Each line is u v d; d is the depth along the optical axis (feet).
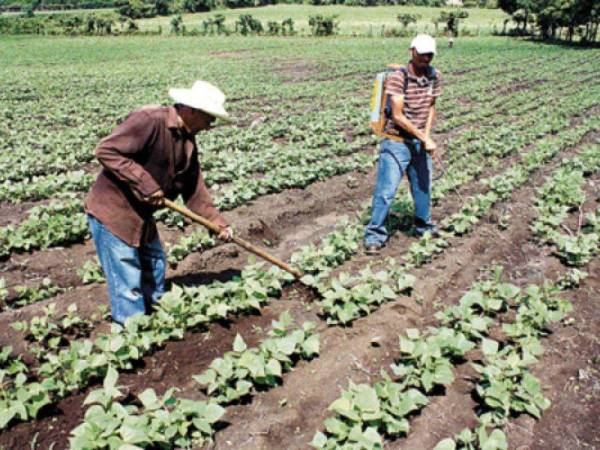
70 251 24.09
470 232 25.84
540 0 180.55
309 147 41.24
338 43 166.40
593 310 19.69
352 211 29.81
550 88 74.13
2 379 14.82
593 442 13.98
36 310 18.92
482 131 47.44
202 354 16.80
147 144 15.70
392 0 379.35
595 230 25.39
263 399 14.93
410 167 23.73
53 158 36.96
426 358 15.14
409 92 22.29
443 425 14.23
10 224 26.12
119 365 15.52
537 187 32.55
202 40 184.44
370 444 12.43
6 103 61.36
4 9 441.68
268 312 19.01
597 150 39.29
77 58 126.21
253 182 31.12
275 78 84.84
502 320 18.78
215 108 15.64
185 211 16.89
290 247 25.26
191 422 13.21
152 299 18.80
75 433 12.35
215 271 22.50
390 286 20.24
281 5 358.84
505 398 14.23
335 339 17.51
